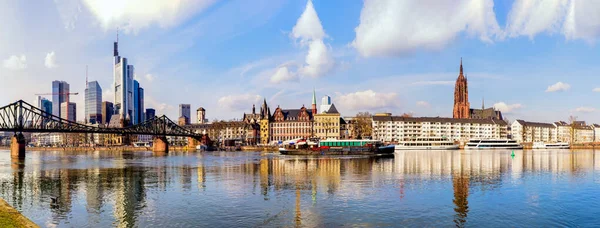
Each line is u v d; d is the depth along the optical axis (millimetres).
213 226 43406
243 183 73750
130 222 45438
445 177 82250
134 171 99438
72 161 143750
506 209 51375
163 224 44438
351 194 61375
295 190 65250
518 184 72000
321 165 113250
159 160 146750
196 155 189000
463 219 46438
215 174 89625
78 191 66688
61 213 50000
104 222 45500
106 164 125562
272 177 82688
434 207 52188
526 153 198000
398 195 60438
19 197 61375
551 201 56375
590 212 50219
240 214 48500
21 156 182000
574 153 198125
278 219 46125
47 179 83750
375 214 48375
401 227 43031
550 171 94312
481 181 75875
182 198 58906
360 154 175500
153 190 66812
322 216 47438
